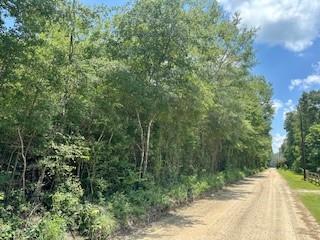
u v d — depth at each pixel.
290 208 19.78
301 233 13.21
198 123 22.80
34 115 10.27
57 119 11.65
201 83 17.22
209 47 19.05
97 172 13.79
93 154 13.32
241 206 19.86
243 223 14.68
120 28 14.99
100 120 13.70
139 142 17.39
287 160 106.94
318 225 14.95
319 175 40.94
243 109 28.59
